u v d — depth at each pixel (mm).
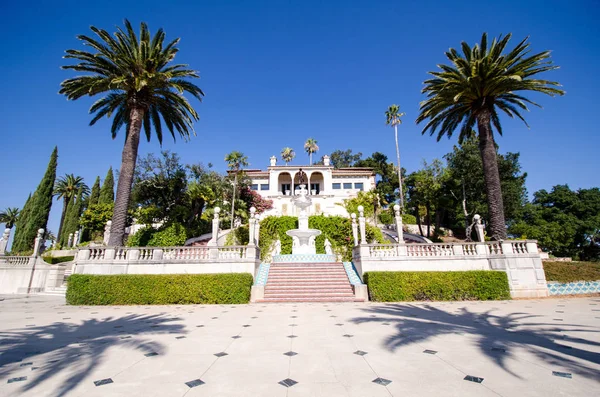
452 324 8492
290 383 4219
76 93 17875
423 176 37750
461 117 20719
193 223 30750
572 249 35656
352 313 10883
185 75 20141
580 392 3771
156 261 16375
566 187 43031
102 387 4094
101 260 16125
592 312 10125
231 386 4121
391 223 43938
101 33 17609
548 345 6008
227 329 8188
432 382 4195
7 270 22734
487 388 3947
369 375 4520
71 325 8930
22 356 5602
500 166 37938
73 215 47469
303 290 15875
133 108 19281
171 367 4965
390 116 47031
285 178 51438
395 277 15219
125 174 18188
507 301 13992
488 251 16547
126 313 11477
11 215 59094
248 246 17047
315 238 26984
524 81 17359
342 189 50812
